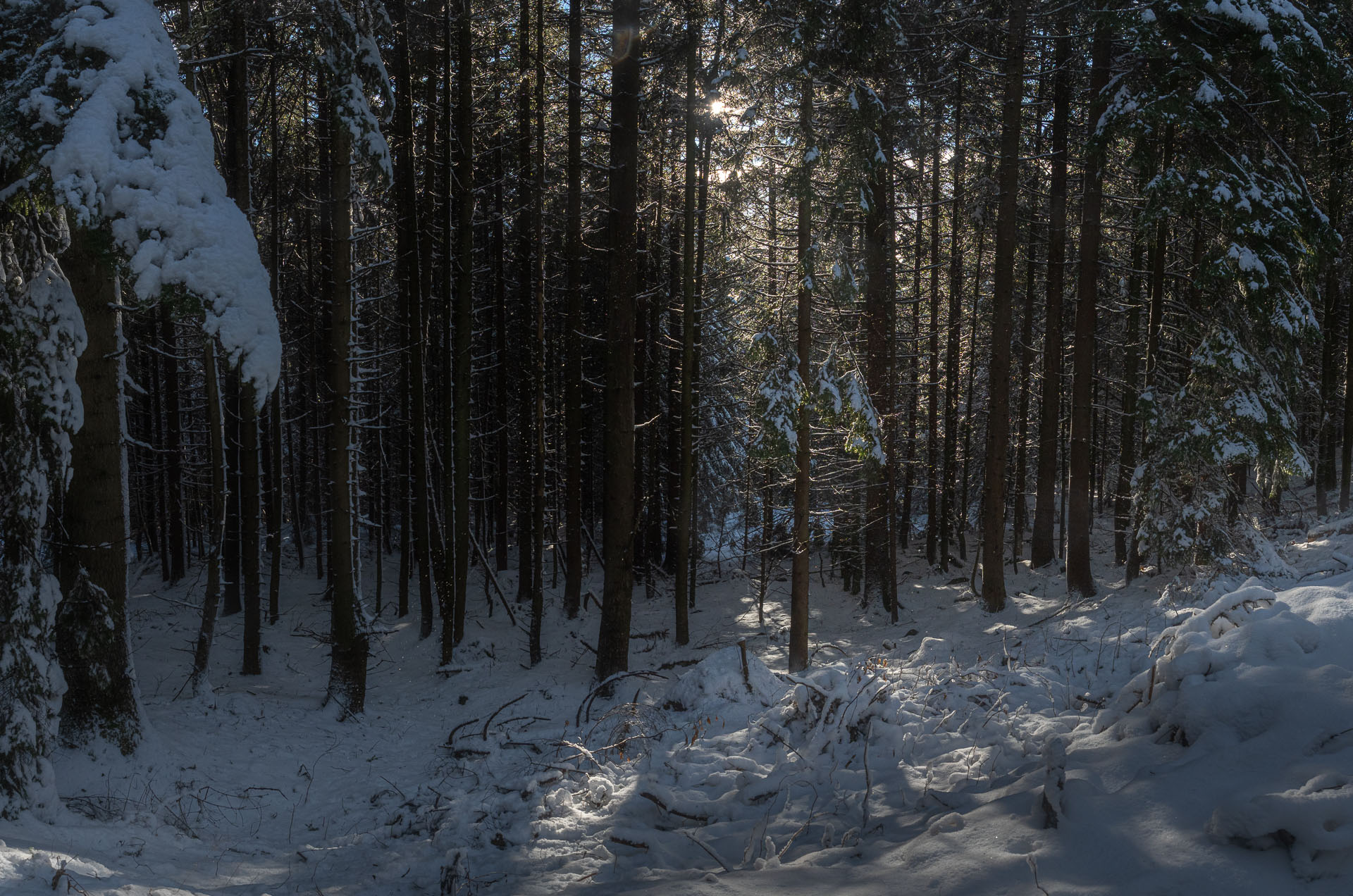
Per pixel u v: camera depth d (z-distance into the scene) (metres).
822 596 21.02
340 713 12.32
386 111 13.09
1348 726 3.81
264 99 20.16
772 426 12.23
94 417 8.70
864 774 5.76
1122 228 17.84
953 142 18.97
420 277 17.69
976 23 15.34
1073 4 14.23
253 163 20.69
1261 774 3.77
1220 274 13.11
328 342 20.45
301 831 7.62
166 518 22.14
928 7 14.96
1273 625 4.79
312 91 20.41
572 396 18.42
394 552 28.52
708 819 5.71
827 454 16.73
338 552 12.74
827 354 13.22
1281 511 19.33
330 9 11.77
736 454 23.03
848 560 20.66
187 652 15.94
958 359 21.25
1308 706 4.02
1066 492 22.61
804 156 12.07
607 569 13.34
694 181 14.99
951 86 18.03
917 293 21.23
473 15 16.73
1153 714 4.75
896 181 18.92
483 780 8.22
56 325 7.37
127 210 7.35
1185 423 13.34
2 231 7.27
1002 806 4.39
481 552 18.89
